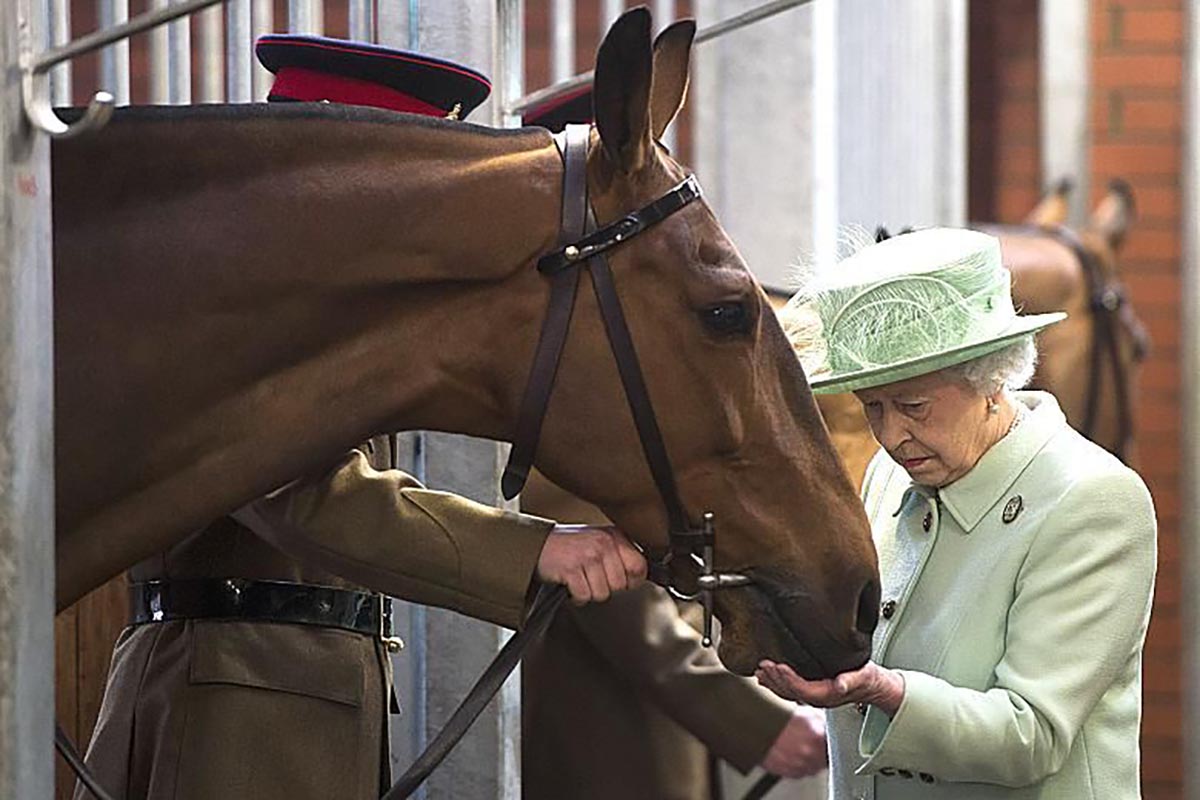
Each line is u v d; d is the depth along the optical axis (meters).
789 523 4.63
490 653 5.94
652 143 4.56
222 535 5.15
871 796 5.15
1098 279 11.45
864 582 4.68
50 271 3.83
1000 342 4.85
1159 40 13.05
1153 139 13.06
